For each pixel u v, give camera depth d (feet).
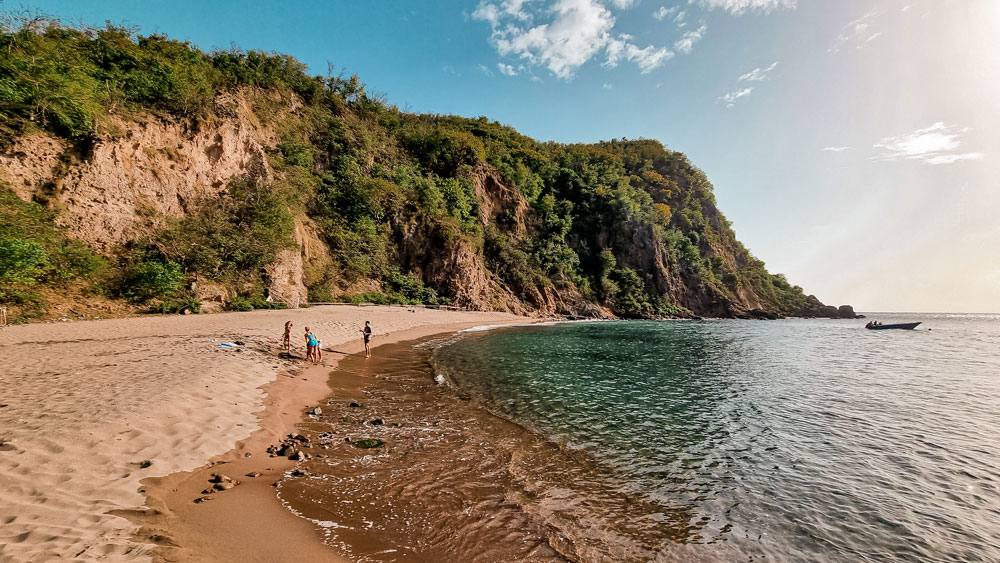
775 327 203.41
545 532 19.08
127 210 87.86
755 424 39.34
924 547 19.79
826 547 19.48
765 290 346.33
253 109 154.81
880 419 41.60
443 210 200.85
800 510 22.94
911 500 24.50
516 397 46.32
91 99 87.81
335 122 184.96
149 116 99.66
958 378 64.90
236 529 16.11
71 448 19.61
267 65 182.19
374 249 162.91
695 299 294.66
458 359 70.95
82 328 61.11
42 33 97.45
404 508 20.20
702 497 24.04
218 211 104.83
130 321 70.85
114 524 14.46
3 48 84.84
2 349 43.88
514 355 79.61
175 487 18.56
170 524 15.47
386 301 151.23
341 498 20.49
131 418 24.31
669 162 403.54
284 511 18.33
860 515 22.65
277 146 155.33
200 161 106.11
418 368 59.62
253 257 106.32
